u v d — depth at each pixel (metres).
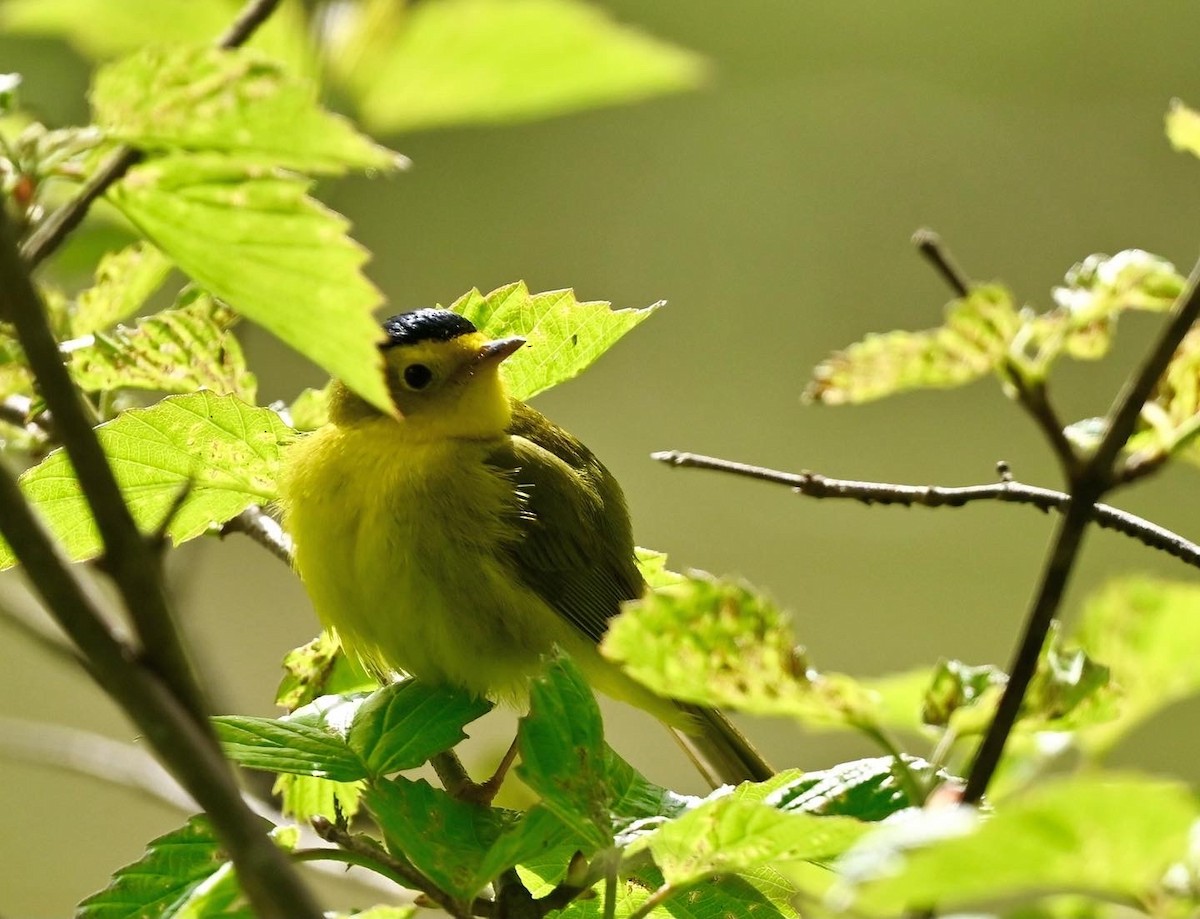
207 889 5.41
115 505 3.53
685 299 23.00
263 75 4.23
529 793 8.64
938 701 5.77
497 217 22.64
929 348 4.88
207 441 7.52
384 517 8.95
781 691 4.94
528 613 9.34
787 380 22.80
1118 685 5.34
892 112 23.88
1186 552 6.20
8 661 19.86
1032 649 4.50
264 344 18.62
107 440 7.34
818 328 23.17
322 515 8.95
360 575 8.94
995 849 3.14
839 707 4.97
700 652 4.87
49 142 5.34
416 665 9.16
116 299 8.57
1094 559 20.52
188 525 7.98
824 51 23.84
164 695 3.46
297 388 18.70
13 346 7.23
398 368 9.36
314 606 9.12
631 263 23.08
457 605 9.09
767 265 23.27
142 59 4.27
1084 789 3.09
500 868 5.37
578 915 6.07
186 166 4.43
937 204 23.62
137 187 4.50
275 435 7.57
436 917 8.84
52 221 4.47
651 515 21.77
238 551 20.28
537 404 22.42
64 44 11.23
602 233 23.11
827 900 4.20
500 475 9.40
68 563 3.46
